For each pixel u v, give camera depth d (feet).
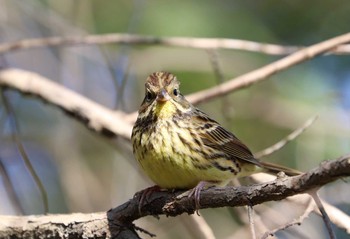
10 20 46.16
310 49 37.37
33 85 40.40
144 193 28.60
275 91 50.06
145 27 47.14
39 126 48.98
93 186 43.78
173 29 47.06
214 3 49.24
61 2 46.78
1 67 42.16
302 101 49.32
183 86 47.52
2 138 46.01
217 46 39.19
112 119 39.06
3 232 28.84
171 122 31.53
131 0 49.29
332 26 51.21
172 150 30.40
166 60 47.70
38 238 28.81
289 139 32.78
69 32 46.29
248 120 49.24
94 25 48.29
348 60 50.52
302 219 23.68
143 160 31.04
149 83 32.78
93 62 47.75
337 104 46.39
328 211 29.07
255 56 49.93
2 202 41.70
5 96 40.06
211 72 47.83
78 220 28.60
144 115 31.99
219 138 32.73
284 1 51.39
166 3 48.01
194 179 30.83
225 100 38.91
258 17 50.62
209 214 43.75
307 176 21.50
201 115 33.04
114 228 28.37
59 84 44.45
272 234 23.08
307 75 50.31
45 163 47.75
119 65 45.85
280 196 22.65
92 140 47.06
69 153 44.37
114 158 44.29
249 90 49.83
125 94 47.52
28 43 40.45
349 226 28.91
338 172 20.51
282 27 51.13
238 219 40.45
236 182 34.73
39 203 46.06
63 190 45.06
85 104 39.68
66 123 46.01
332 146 43.83
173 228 44.21
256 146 48.44
